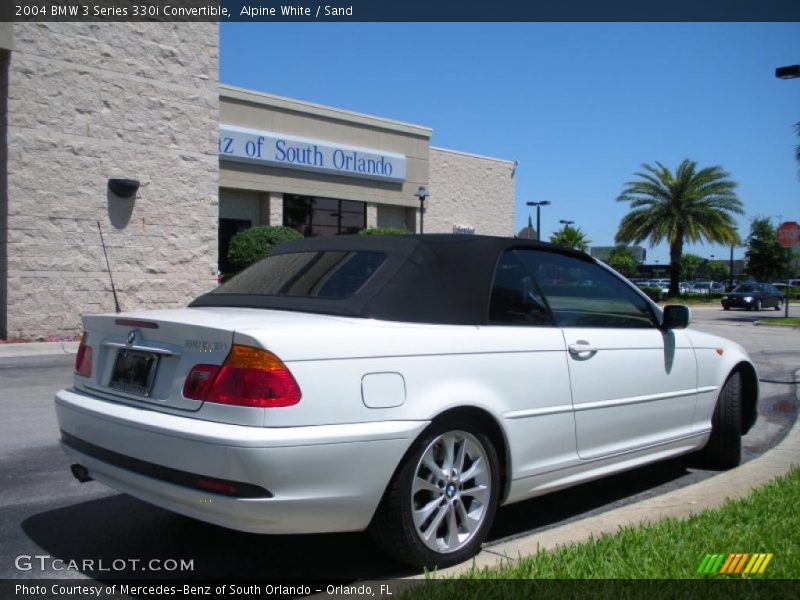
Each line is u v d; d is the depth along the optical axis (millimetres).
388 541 3682
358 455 3455
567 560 3684
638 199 45656
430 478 3799
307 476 3334
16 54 14320
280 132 26000
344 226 28719
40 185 14727
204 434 3320
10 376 10844
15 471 5785
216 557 4125
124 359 4023
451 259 4297
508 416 4109
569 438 4480
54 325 15000
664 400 5199
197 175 17281
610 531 4316
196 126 17219
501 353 4137
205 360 3541
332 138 27625
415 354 3770
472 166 33844
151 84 16375
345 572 3916
